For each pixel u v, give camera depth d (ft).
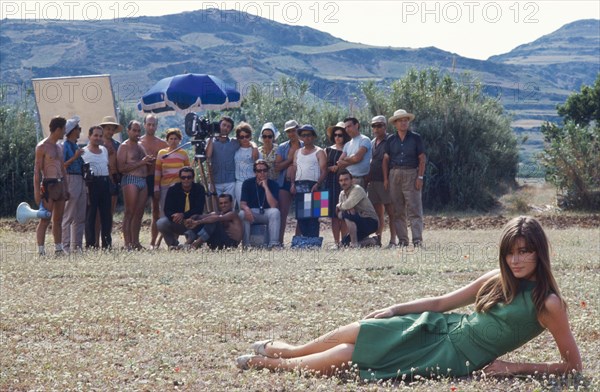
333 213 64.59
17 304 38.24
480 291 26.55
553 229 85.92
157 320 34.71
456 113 113.09
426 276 46.65
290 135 65.82
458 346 26.11
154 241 64.64
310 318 34.47
